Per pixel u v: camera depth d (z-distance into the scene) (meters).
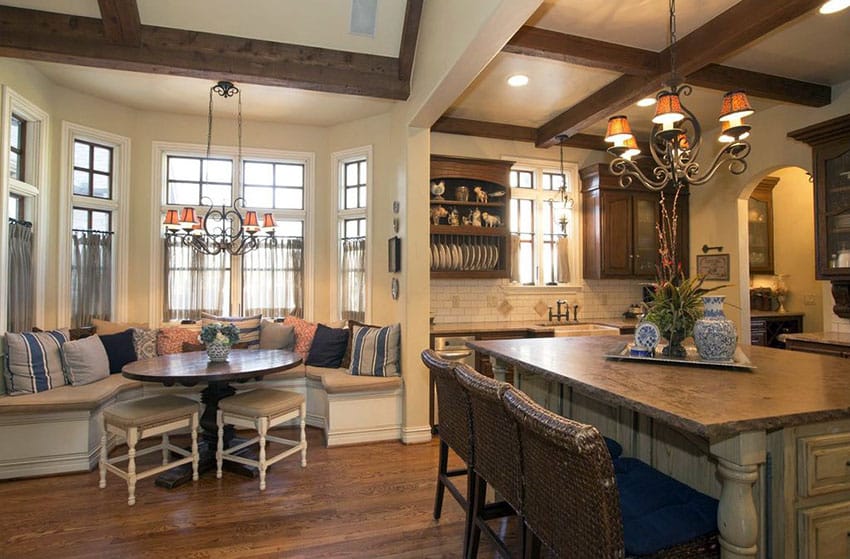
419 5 3.43
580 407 2.56
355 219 4.85
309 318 4.88
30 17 3.06
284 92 4.08
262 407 3.05
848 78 3.83
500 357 2.32
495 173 4.79
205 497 2.88
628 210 5.20
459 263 4.73
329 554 2.29
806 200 5.61
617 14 2.94
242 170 4.80
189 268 4.58
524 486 1.59
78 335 3.84
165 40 3.27
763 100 4.31
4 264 3.32
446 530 2.52
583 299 5.43
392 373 3.97
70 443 3.25
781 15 2.61
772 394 1.47
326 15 3.44
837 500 1.40
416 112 3.63
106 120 4.24
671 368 1.93
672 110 2.41
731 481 1.26
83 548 2.32
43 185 3.75
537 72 3.74
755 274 5.77
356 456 3.58
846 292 3.83
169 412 2.99
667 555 1.42
